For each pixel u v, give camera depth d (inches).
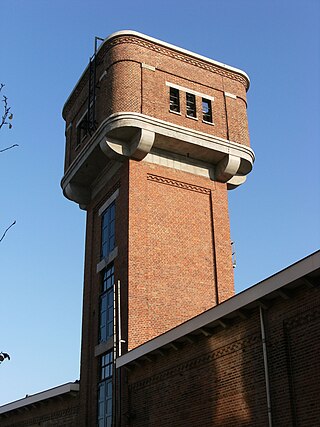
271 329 684.7
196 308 1179.9
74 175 1376.7
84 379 1232.2
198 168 1316.4
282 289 655.1
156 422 900.0
